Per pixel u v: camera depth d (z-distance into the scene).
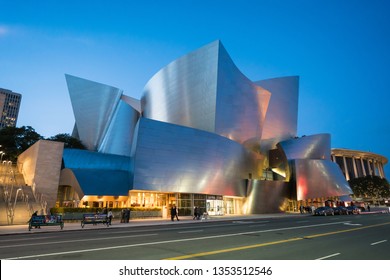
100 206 31.70
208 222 25.50
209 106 42.78
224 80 44.09
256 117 50.44
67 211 26.61
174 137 34.41
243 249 10.35
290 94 69.31
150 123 33.00
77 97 63.88
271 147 62.44
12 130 55.84
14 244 11.91
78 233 16.80
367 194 93.19
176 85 48.81
